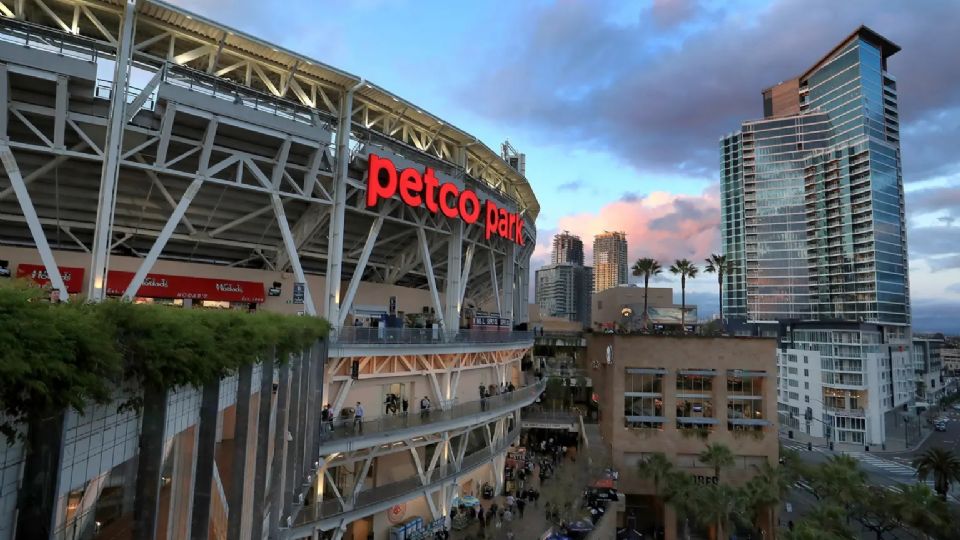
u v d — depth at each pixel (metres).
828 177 156.75
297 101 31.62
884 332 136.12
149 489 8.73
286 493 18.34
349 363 29.16
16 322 5.46
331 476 31.33
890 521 45.69
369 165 30.53
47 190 26.25
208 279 31.33
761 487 45.00
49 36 22.30
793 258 161.12
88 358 6.28
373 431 28.02
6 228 27.92
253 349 11.07
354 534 31.17
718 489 43.38
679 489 45.41
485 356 41.16
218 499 15.80
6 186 25.77
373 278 45.31
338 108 32.53
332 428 26.17
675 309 100.19
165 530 13.05
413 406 34.06
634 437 53.81
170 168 26.67
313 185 29.48
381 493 29.12
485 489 40.94
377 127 37.78
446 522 34.03
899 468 79.88
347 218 35.16
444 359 36.03
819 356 105.25
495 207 43.25
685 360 55.34
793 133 167.50
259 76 29.22
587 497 43.25
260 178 27.67
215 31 25.67
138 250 32.44
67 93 21.98
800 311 157.62
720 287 97.38
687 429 53.91
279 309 34.31
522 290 69.25
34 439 6.30
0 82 20.70
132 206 28.84
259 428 14.42
